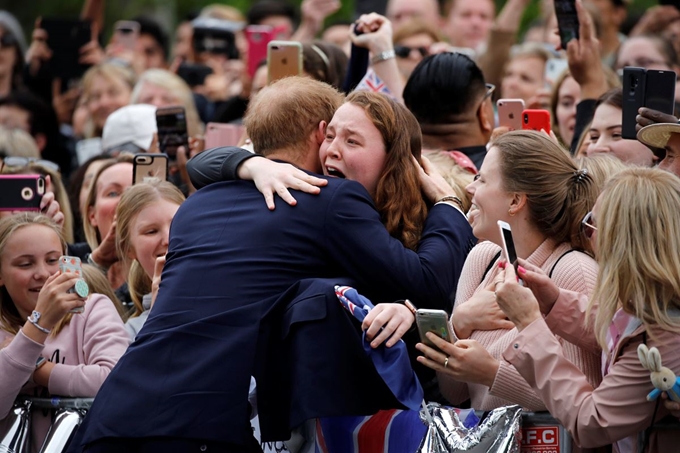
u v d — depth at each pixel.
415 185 14.50
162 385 13.12
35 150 27.30
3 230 16.20
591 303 12.59
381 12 35.12
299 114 14.71
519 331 12.61
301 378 13.05
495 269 14.36
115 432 13.03
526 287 13.09
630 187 12.48
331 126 14.51
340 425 13.87
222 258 13.66
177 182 20.88
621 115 17.50
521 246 13.80
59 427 14.59
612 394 12.20
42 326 14.85
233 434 12.99
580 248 13.84
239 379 13.12
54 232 16.36
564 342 13.43
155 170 18.78
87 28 32.16
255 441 13.56
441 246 13.97
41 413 15.43
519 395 12.99
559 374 12.39
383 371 12.99
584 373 13.25
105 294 17.22
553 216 13.61
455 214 14.41
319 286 13.29
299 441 14.22
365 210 13.74
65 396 15.25
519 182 13.60
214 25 34.34
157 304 13.80
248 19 34.88
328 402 12.93
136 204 17.23
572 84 22.81
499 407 13.48
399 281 13.48
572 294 13.11
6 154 26.86
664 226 12.30
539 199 13.59
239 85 31.98
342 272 13.80
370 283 13.60
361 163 14.26
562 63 25.67
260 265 13.59
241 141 19.34
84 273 17.11
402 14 34.34
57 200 21.73
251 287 13.52
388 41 20.00
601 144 18.28
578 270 13.44
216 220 14.03
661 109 15.96
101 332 15.73
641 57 26.31
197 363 13.16
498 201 13.73
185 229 14.20
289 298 13.45
